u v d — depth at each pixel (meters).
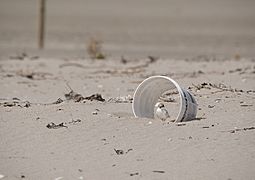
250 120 26.58
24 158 22.58
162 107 28.12
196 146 23.16
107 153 22.81
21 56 64.75
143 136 24.39
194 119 26.98
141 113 27.56
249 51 76.81
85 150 23.17
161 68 49.62
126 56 65.69
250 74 42.50
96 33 103.12
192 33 105.75
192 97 27.12
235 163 21.47
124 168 21.41
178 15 144.00
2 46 80.00
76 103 30.81
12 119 27.22
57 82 43.31
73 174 21.00
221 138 23.91
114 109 29.47
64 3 168.75
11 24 119.12
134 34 102.62
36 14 141.12
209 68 48.50
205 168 21.16
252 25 123.94
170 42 89.75
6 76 46.31
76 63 55.31
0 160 22.41
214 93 33.06
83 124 25.97
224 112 28.33
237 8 162.50
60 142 24.05
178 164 21.61
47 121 26.75
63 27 114.25
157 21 130.38
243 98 31.52
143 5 170.00
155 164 21.67
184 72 45.84
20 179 20.72
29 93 38.53
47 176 20.91
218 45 86.06
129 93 36.66
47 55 67.44
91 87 40.28
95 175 20.88
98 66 52.59
